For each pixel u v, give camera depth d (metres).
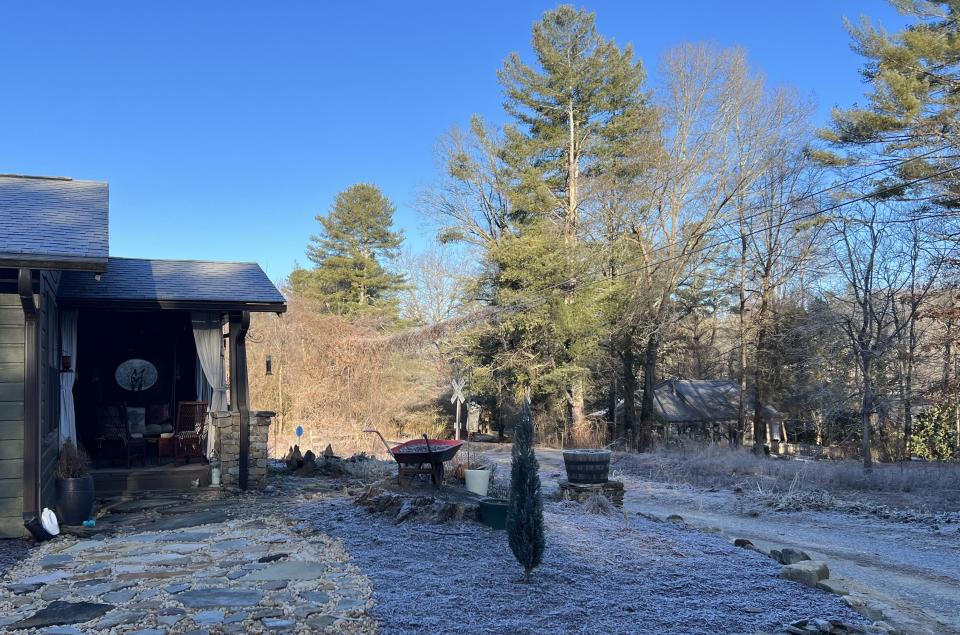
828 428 38.81
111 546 7.76
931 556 10.60
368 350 34.81
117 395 14.23
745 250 35.41
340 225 56.12
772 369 35.34
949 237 24.75
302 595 5.98
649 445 33.75
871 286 27.39
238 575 6.55
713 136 33.81
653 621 5.67
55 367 10.45
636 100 38.78
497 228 41.53
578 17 38.16
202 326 12.27
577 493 12.34
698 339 46.41
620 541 8.57
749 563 7.79
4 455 8.48
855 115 25.41
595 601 6.06
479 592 6.15
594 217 36.44
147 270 13.12
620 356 37.12
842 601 6.53
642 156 34.16
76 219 9.66
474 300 39.84
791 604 6.34
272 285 12.84
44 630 5.14
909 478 20.53
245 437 11.81
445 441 11.53
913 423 31.95
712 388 43.88
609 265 35.22
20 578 6.56
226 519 9.20
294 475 13.77
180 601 5.80
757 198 33.12
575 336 35.03
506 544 7.82
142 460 12.75
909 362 27.30
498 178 40.12
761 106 32.75
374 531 8.35
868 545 11.49
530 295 34.94
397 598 5.90
